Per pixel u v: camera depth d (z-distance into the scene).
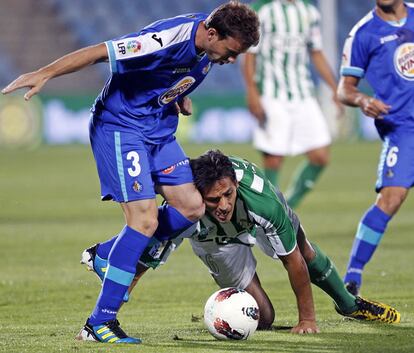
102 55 18.48
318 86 101.38
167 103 19.80
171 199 19.69
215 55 18.66
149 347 18.45
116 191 19.42
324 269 21.08
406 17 26.81
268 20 43.19
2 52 109.62
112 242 20.22
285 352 17.84
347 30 111.56
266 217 19.00
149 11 114.88
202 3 115.12
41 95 101.12
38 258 34.94
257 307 19.47
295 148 43.62
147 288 28.14
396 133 26.36
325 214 48.44
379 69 26.73
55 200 56.88
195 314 23.59
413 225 44.00
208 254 21.00
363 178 68.88
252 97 43.28
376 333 19.94
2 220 47.59
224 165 18.95
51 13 113.00
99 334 19.17
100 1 114.75
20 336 20.27
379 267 31.48
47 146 101.56
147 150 19.66
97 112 19.67
